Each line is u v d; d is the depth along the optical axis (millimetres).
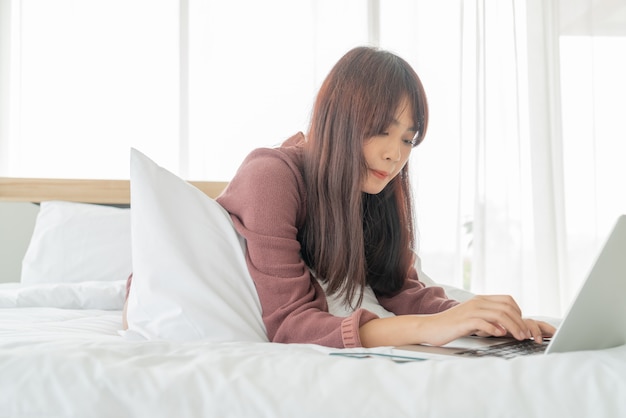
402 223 1326
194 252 1053
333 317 982
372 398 527
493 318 888
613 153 3143
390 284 1346
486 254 3086
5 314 1477
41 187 2449
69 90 2809
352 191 1125
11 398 531
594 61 3164
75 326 1272
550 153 3139
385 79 1098
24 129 2775
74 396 529
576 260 3129
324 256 1163
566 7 3180
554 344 712
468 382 539
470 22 3127
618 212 3133
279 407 521
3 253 2443
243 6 2939
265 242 1063
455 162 3082
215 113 2900
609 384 522
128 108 2846
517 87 3125
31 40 2795
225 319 1017
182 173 2871
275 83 2939
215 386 544
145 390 537
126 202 2471
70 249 2145
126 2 2859
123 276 2127
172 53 2887
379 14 3053
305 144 1197
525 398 520
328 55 2977
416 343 904
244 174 1136
